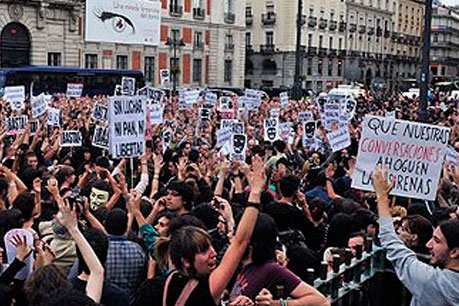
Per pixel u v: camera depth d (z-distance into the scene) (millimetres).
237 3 73125
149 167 12719
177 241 4523
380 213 5020
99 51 59125
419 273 4617
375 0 102562
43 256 5715
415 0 118062
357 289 5148
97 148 14219
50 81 47375
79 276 5305
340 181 11789
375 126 6777
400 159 6805
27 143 14242
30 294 4590
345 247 6492
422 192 6816
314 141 17453
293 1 83562
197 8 68438
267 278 4523
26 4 52969
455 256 4562
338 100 21469
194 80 68875
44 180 9875
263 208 7660
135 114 10523
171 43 60656
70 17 56406
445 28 129125
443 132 6750
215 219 6996
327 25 90000
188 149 14148
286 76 84500
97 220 6922
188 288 4426
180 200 7578
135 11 47875
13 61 52969
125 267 6242
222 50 71875
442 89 71000
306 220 7684
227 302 4746
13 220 6539
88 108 24000
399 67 112438
